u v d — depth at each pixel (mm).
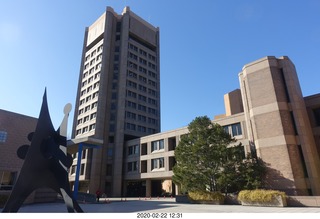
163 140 48156
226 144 25312
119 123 59312
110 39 70125
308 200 18219
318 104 27875
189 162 25750
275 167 24203
